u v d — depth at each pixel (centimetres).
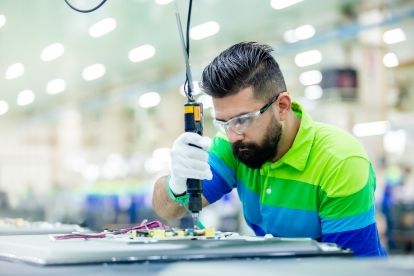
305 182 133
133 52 1249
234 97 121
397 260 67
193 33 1088
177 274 66
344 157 128
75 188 1706
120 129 1836
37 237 113
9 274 73
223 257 83
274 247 89
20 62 1293
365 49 1164
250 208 149
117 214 1088
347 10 980
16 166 2023
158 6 925
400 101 1189
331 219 129
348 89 1172
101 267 75
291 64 1244
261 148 127
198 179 121
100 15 966
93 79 1505
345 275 59
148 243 90
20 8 923
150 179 1556
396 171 1084
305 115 136
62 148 1989
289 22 1034
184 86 127
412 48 1110
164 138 1627
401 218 709
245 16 995
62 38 1110
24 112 1969
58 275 70
